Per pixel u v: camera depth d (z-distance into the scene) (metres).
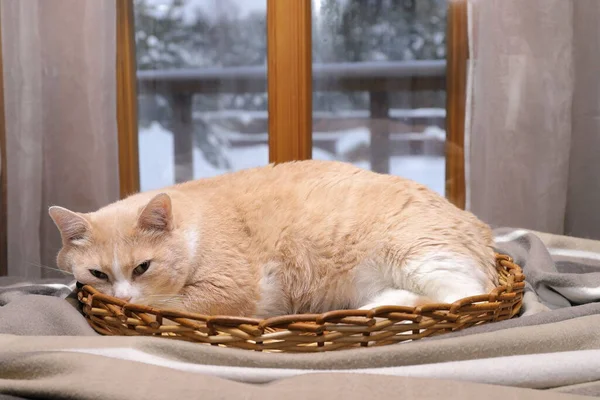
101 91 1.90
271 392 0.83
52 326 1.13
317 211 1.36
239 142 2.54
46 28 1.88
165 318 1.11
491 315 1.12
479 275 1.27
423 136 2.32
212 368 0.93
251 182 1.44
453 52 1.97
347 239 1.33
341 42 2.24
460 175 2.02
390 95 2.30
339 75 2.28
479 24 1.81
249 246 1.34
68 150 1.94
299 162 1.53
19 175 1.91
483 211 1.90
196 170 2.53
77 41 1.88
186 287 1.27
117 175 1.97
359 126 2.32
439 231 1.30
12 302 1.20
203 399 0.81
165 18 2.39
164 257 1.22
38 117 1.92
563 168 1.85
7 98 1.88
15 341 0.98
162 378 0.86
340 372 0.89
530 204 1.87
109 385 0.84
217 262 1.28
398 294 1.27
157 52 2.40
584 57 1.83
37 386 0.85
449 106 2.02
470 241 1.32
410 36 2.25
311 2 1.99
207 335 1.04
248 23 2.44
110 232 1.22
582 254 1.66
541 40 1.79
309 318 1.02
